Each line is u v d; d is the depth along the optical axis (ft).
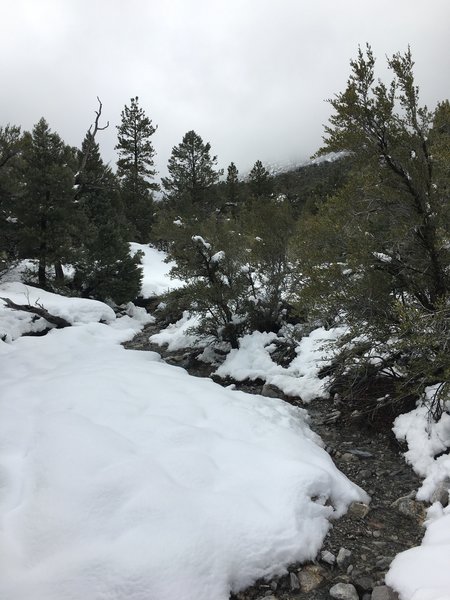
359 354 19.67
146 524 10.92
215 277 32.32
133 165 133.69
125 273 63.10
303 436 17.98
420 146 17.99
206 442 15.56
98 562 9.71
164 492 12.05
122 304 64.28
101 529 10.79
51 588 9.11
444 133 17.93
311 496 12.85
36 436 15.48
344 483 14.01
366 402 20.83
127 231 77.71
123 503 11.71
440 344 15.35
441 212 17.30
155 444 15.10
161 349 39.04
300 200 97.86
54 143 58.85
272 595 10.02
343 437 19.11
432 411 17.02
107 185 78.69
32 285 57.93
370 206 18.81
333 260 19.66
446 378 14.55
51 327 43.88
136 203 115.96
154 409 18.61
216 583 9.71
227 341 32.83
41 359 30.12
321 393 23.15
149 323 53.98
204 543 10.43
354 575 10.53
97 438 14.88
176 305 33.42
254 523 11.26
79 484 12.29
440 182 17.66
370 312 18.84
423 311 17.37
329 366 23.56
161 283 74.79
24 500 11.85
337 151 19.39
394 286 18.89
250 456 14.65
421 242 18.11
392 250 18.53
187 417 17.94
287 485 12.85
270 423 17.88
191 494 12.22
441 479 14.03
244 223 35.24
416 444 16.44
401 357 19.10
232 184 134.10
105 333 43.91
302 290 20.02
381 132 18.26
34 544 10.28
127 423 16.80
